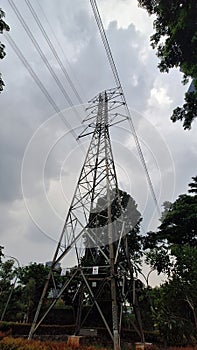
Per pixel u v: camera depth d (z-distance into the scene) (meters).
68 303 14.16
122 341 10.15
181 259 14.17
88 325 12.13
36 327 7.87
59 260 8.88
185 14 7.51
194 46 7.75
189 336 12.77
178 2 7.81
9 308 22.41
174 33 7.92
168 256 15.30
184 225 18.72
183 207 20.00
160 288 14.54
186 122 10.41
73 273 8.96
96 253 10.68
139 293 15.27
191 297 13.30
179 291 13.48
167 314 13.36
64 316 13.55
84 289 10.45
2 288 23.55
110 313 11.99
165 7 8.13
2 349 6.50
